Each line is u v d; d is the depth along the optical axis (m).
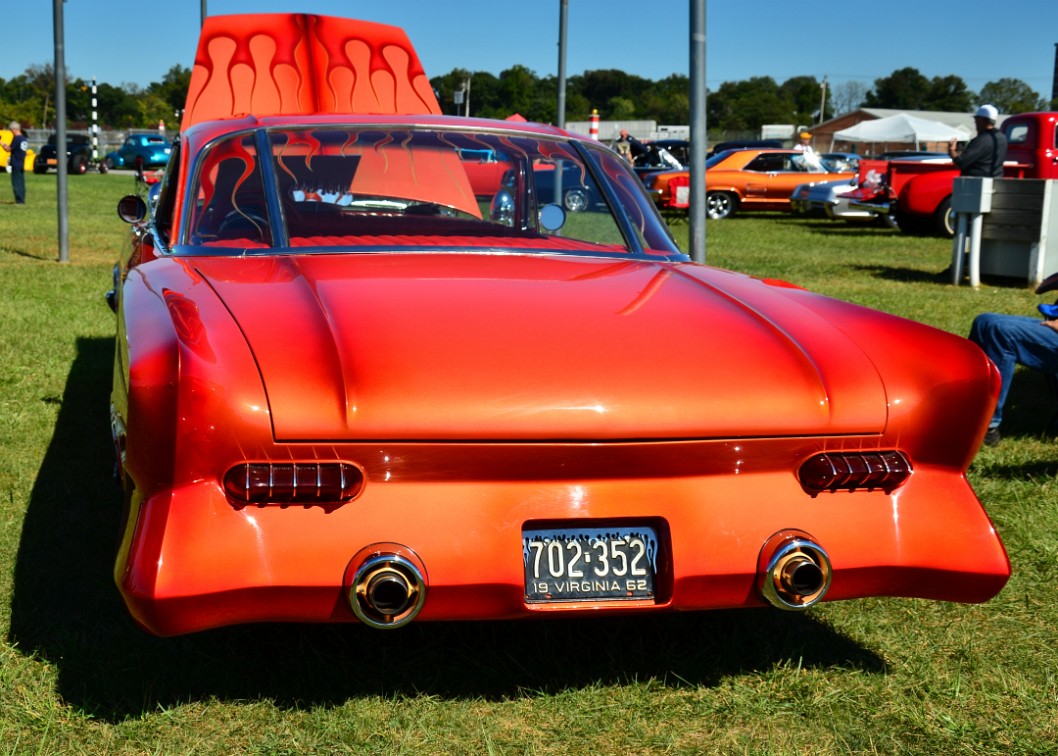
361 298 2.24
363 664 2.41
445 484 1.94
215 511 1.87
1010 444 4.53
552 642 2.53
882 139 41.12
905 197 16.38
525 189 3.08
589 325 2.18
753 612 2.75
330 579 1.87
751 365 2.09
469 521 1.93
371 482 1.92
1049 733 2.21
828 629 2.69
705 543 2.00
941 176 16.09
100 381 5.24
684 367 2.06
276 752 2.07
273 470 1.87
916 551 2.06
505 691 2.33
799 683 2.39
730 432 2.00
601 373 2.01
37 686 2.29
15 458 3.96
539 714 2.24
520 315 2.19
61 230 10.55
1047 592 2.94
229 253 2.68
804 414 2.03
